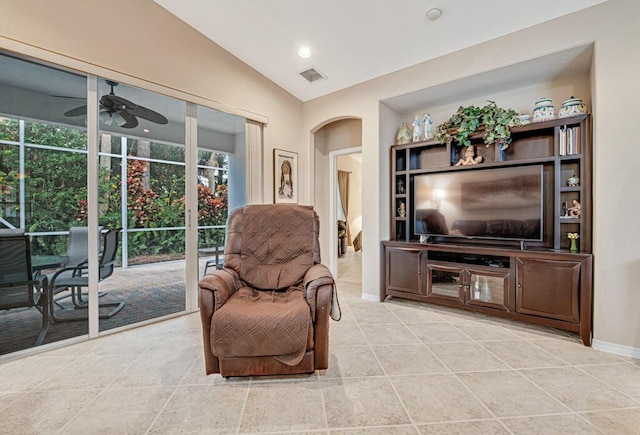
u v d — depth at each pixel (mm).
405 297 3297
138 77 2539
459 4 2320
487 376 1846
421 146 3428
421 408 1542
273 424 1427
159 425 1419
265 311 1779
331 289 1875
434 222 3334
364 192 3582
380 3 2391
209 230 3248
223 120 3350
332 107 3893
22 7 1972
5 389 1720
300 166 4184
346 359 2070
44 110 2215
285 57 3252
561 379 1806
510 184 2854
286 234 2465
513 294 2654
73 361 2049
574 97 2678
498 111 2887
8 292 2113
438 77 3002
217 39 3061
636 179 2074
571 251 2498
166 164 2867
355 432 1372
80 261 2371
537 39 2447
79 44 2217
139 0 2543
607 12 2156
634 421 1436
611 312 2164
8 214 2113
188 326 2695
